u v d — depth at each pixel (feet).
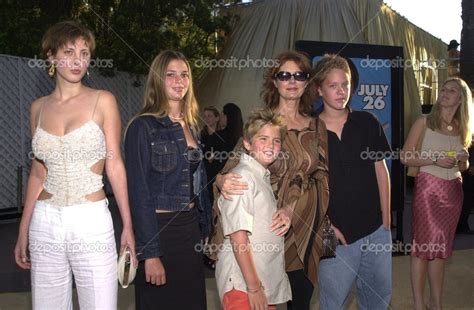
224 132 18.98
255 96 32.32
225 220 9.51
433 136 13.75
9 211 29.89
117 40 34.30
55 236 9.21
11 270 19.04
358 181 11.08
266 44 33.71
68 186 9.21
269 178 10.23
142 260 9.84
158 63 10.25
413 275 14.19
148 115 10.09
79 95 9.50
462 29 21.63
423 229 13.88
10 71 29.58
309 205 10.61
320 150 10.80
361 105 18.62
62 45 9.28
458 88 13.56
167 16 35.81
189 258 10.21
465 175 24.76
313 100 11.28
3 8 31.96
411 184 39.34
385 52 18.70
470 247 22.40
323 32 32.68
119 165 9.68
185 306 10.20
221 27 36.06
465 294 16.29
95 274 9.32
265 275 9.86
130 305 15.52
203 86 34.94
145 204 9.77
